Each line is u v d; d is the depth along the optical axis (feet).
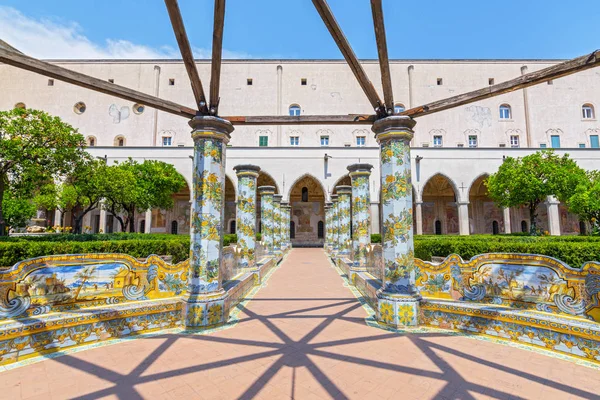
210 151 16.33
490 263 14.67
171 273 16.08
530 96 98.32
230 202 93.30
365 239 30.12
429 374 10.32
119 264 14.67
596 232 48.16
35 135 32.55
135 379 9.96
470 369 10.66
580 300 12.05
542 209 89.51
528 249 20.31
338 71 103.14
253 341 13.33
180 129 99.09
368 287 20.34
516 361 11.22
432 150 80.64
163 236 45.93
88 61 101.71
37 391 9.19
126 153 80.74
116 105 99.96
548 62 99.60
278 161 82.84
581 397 8.88
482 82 99.86
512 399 8.82
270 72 103.14
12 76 100.73
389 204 16.40
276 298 21.90
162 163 71.31
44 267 12.70
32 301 12.34
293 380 9.94
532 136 96.32
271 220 45.32
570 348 11.54
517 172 53.72
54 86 100.68
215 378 10.06
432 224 95.66
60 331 12.13
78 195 47.83
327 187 81.76
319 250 77.15
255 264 31.78
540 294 13.19
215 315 15.48
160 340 13.41
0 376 10.06
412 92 99.66
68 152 34.99
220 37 13.48
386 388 9.45
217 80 15.43
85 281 13.75
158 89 100.63
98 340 13.06
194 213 16.20
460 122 98.27
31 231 66.80
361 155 82.64
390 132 16.24
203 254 15.78
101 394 9.07
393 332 14.46
